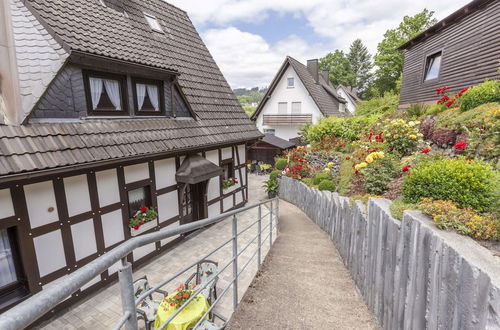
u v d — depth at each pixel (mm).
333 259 4332
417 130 5906
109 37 4746
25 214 3455
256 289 3209
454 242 1581
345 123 10820
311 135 11820
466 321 1344
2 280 3436
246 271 4336
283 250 4832
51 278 3764
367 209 3258
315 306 2867
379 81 28344
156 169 5449
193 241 6066
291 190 10320
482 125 4027
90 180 4203
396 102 13266
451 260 1504
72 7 4551
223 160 7738
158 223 5566
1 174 2961
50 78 3744
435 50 8445
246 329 2473
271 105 19438
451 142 4789
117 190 4648
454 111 5398
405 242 2105
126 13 6711
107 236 4523
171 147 5363
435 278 1665
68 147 3758
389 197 3838
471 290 1312
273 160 16453
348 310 2832
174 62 7359
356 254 3455
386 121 8086
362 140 8172
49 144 3592
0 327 531
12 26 3840
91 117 4422
